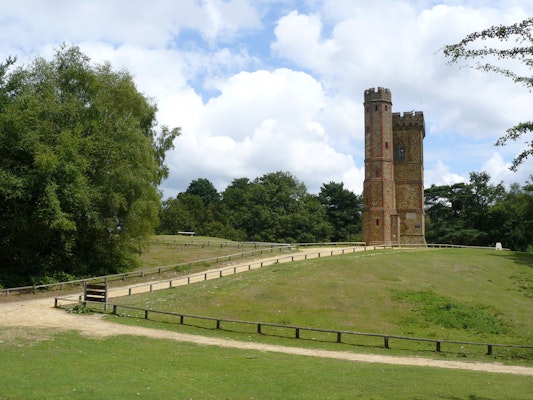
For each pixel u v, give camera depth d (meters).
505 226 87.06
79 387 15.00
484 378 18.22
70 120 40.44
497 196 96.62
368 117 74.62
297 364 19.39
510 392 16.09
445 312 33.91
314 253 58.44
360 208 116.69
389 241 72.06
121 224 44.69
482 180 100.31
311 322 30.48
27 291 36.34
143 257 55.06
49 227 37.59
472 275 46.31
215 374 17.36
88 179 41.56
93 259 44.91
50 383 15.30
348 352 23.42
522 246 83.50
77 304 30.44
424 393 15.58
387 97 74.81
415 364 21.22
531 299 39.50
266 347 23.30
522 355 25.25
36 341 21.20
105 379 16.05
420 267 47.78
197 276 43.06
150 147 49.25
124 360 18.77
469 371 19.78
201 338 24.34
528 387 16.95
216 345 22.81
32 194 36.62
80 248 45.09
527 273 48.94
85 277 42.16
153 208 47.19
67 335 22.61
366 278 41.38
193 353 20.67
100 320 26.66
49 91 40.62
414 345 26.55
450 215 101.94
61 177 37.22
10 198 36.16
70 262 43.00
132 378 16.33
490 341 28.61
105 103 45.34
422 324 31.48
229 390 15.52
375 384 16.56
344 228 114.12
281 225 106.62
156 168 50.59
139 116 50.59
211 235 108.31
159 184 60.00
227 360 19.62
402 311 33.78
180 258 55.06
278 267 45.34
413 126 78.75
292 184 115.50
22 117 36.41
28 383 15.19
